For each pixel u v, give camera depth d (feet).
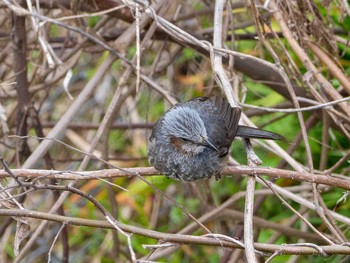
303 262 40.24
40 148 34.32
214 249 47.47
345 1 34.45
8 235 45.34
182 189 48.47
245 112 42.29
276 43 39.29
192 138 30.81
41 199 49.24
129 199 46.62
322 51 35.27
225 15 40.24
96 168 47.78
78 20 39.04
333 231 29.53
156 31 39.06
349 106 34.45
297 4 35.35
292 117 42.09
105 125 35.19
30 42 41.11
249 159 30.30
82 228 49.08
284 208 42.73
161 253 39.34
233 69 36.40
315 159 40.16
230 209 39.91
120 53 36.88
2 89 40.47
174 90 46.98
